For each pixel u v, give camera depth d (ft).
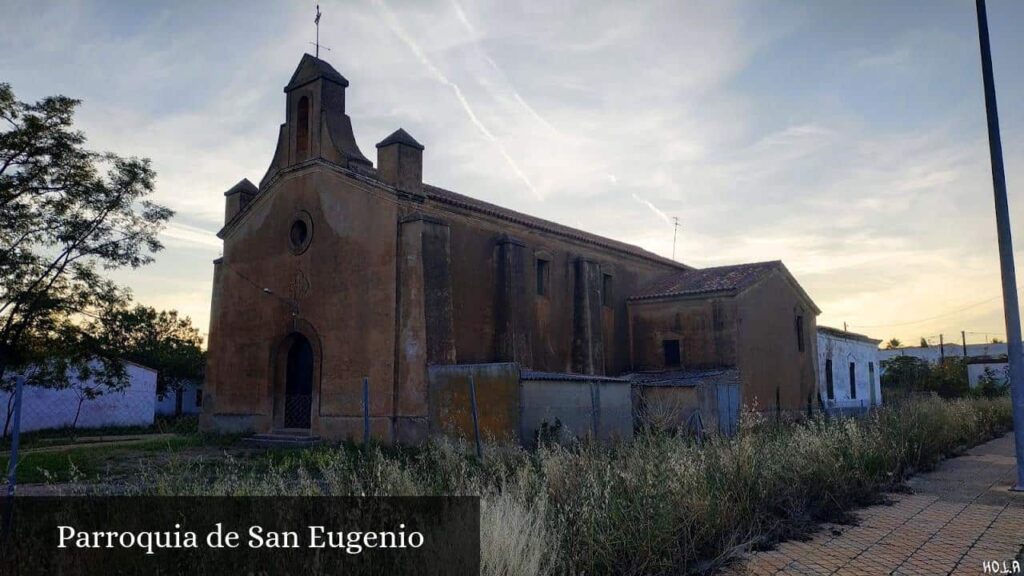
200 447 65.46
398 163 64.80
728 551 23.58
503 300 71.15
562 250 82.58
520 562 17.81
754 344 86.02
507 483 25.62
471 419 56.13
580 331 81.20
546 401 55.67
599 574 20.72
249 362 76.02
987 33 43.73
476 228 71.36
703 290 84.89
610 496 22.67
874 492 35.88
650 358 89.25
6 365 80.43
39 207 76.54
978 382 163.12
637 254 94.48
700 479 26.07
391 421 61.21
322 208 70.74
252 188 84.69
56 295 79.15
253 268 77.46
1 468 45.96
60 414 113.70
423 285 61.67
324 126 71.92
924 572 22.44
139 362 153.48
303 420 72.02
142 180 80.79
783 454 32.42
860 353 125.08
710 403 71.20
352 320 66.18
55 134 75.05
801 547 25.53
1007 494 37.11
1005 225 42.06
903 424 47.80
